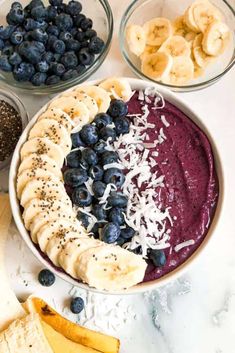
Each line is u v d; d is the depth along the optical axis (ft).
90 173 1.58
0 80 1.81
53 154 1.57
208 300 1.77
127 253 1.51
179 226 1.59
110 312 1.76
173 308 1.76
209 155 1.61
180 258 1.57
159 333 1.76
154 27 1.88
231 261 1.78
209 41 1.84
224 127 1.84
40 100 1.86
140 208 1.57
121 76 1.86
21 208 1.58
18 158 1.59
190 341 1.75
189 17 1.86
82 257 1.49
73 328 1.70
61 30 1.83
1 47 1.84
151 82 1.66
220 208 1.59
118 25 1.90
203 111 1.85
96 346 1.69
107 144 1.59
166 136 1.64
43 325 1.69
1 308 1.69
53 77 1.80
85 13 1.89
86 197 1.56
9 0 1.90
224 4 1.88
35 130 1.59
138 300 1.77
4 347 1.62
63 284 1.77
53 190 1.55
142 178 1.59
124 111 1.61
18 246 1.78
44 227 1.52
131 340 1.75
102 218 1.56
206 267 1.78
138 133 1.63
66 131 1.58
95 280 1.49
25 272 1.77
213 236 1.59
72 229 1.53
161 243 1.56
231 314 1.76
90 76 1.85
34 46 1.78
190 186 1.61
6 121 1.82
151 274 1.56
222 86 1.86
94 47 1.79
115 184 1.57
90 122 1.62
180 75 1.85
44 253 1.55
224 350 1.75
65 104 1.60
